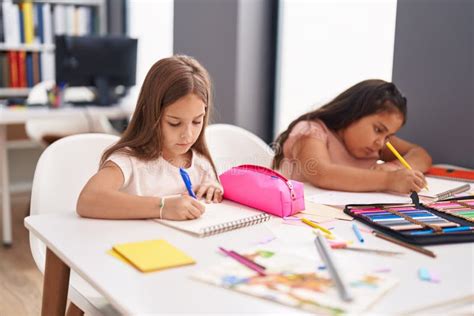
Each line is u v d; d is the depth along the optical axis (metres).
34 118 2.86
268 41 2.80
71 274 1.28
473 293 0.77
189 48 3.04
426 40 1.92
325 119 1.77
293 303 0.70
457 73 1.84
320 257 0.88
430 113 1.94
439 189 1.46
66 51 3.27
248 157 1.83
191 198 1.12
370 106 1.66
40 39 4.00
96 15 4.30
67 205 1.37
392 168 1.65
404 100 1.68
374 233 1.03
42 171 1.33
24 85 3.96
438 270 0.85
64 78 3.29
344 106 1.73
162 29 3.75
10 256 2.60
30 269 2.44
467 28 1.79
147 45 3.96
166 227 1.05
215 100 2.87
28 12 3.93
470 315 0.73
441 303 0.73
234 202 1.26
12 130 3.05
